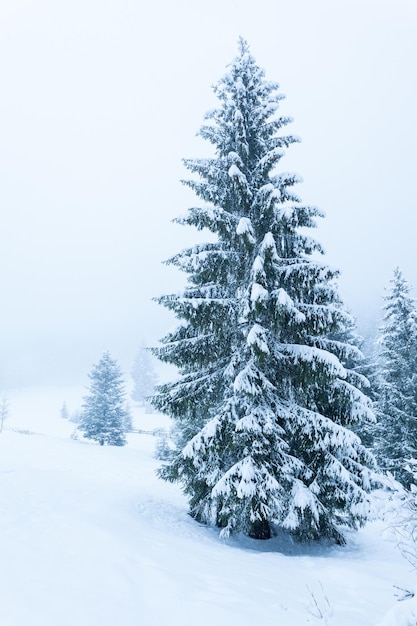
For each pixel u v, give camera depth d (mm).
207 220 10453
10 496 10078
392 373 20750
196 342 10781
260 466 9203
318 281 10016
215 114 11664
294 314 9750
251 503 9039
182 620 4555
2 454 20828
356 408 10305
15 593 4738
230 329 10828
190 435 13734
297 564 8156
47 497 10492
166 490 15953
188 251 11008
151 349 10852
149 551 7012
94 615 4449
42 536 7039
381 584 6824
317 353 9523
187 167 11086
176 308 10070
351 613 5336
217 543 9227
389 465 18516
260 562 7844
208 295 10867
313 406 10555
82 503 10242
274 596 5699
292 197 11016
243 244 10258
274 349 10164
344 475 9523
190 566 6594
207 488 10828
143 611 4703
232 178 10266
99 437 38656
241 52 12047
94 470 20141
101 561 6102
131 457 27781
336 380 10172
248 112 11703
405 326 20781
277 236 10766
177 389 10680
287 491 9711
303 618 4953
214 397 11055
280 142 11328
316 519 8992
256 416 9555
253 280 9727
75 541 6914
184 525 10281
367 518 9125
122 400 41188
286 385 10656
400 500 4535
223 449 9844
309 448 10047
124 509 10328
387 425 20094
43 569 5562
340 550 10227
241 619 4676
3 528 7297
